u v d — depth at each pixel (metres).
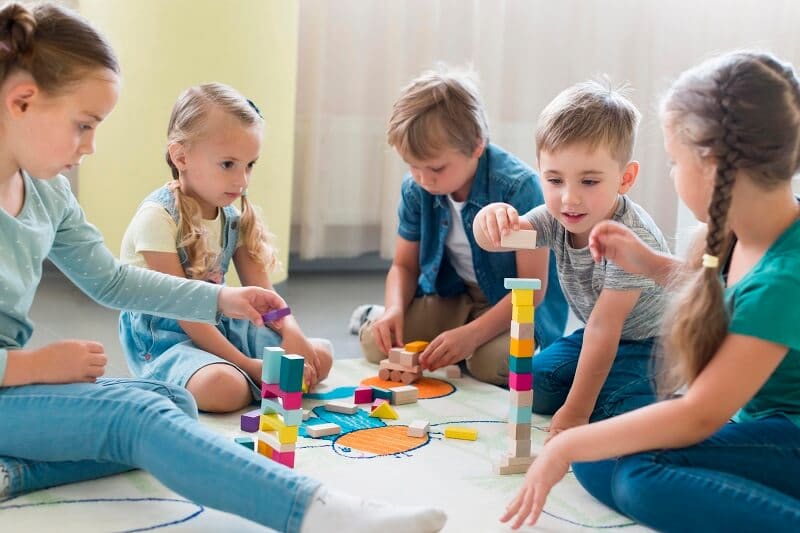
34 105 1.04
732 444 0.99
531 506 0.96
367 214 2.88
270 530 0.98
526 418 1.19
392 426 1.38
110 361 1.73
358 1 2.73
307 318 2.23
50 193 1.19
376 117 2.83
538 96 2.97
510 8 2.90
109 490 1.07
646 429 0.94
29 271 1.13
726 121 0.93
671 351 1.00
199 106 1.51
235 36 2.21
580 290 1.47
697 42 3.05
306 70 2.73
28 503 1.02
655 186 3.07
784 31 3.08
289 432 1.09
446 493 1.11
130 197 2.27
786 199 0.98
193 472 0.93
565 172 1.33
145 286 1.28
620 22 2.99
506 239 1.28
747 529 0.90
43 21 1.05
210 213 1.60
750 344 0.91
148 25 2.18
